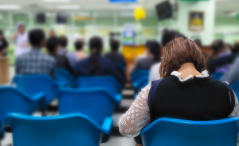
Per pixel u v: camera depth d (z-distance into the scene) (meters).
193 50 1.06
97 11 12.84
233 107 0.98
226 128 0.89
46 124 1.00
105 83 2.42
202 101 0.95
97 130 1.09
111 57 3.91
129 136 1.10
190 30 7.43
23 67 2.63
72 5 11.20
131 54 5.94
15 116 0.98
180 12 7.46
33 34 2.58
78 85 2.45
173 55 1.07
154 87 1.00
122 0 7.53
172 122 0.87
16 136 1.07
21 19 13.47
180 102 0.95
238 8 12.29
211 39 7.46
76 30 12.42
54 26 12.92
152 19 14.48
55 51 3.66
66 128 1.03
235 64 2.26
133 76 3.69
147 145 1.01
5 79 5.30
